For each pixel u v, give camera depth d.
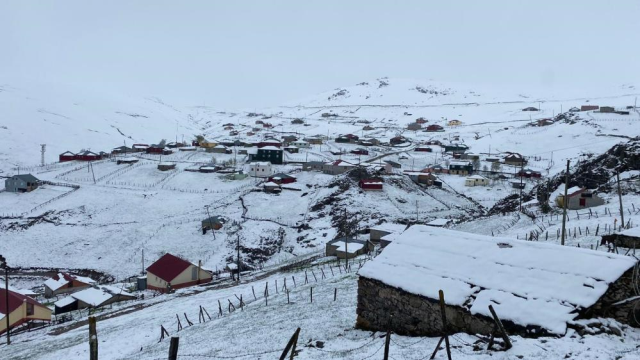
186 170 131.25
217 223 91.19
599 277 17.61
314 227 92.38
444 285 20.62
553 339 16.02
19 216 100.19
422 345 18.55
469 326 19.06
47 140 183.38
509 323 17.62
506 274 19.69
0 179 128.00
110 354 32.09
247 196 108.19
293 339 14.42
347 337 22.89
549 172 128.12
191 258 81.81
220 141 197.88
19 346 41.06
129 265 80.62
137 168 135.38
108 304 59.59
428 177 119.25
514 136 174.25
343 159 150.00
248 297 47.22
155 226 93.38
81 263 82.19
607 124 162.62
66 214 100.81
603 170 80.56
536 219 68.50
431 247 23.67
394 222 91.31
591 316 17.14
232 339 26.67
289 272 63.00
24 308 53.97
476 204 106.75
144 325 40.62
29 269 80.81
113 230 92.50
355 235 84.69
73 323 49.53
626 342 16.06
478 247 22.14
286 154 161.75
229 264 78.56
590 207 67.56
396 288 22.12
